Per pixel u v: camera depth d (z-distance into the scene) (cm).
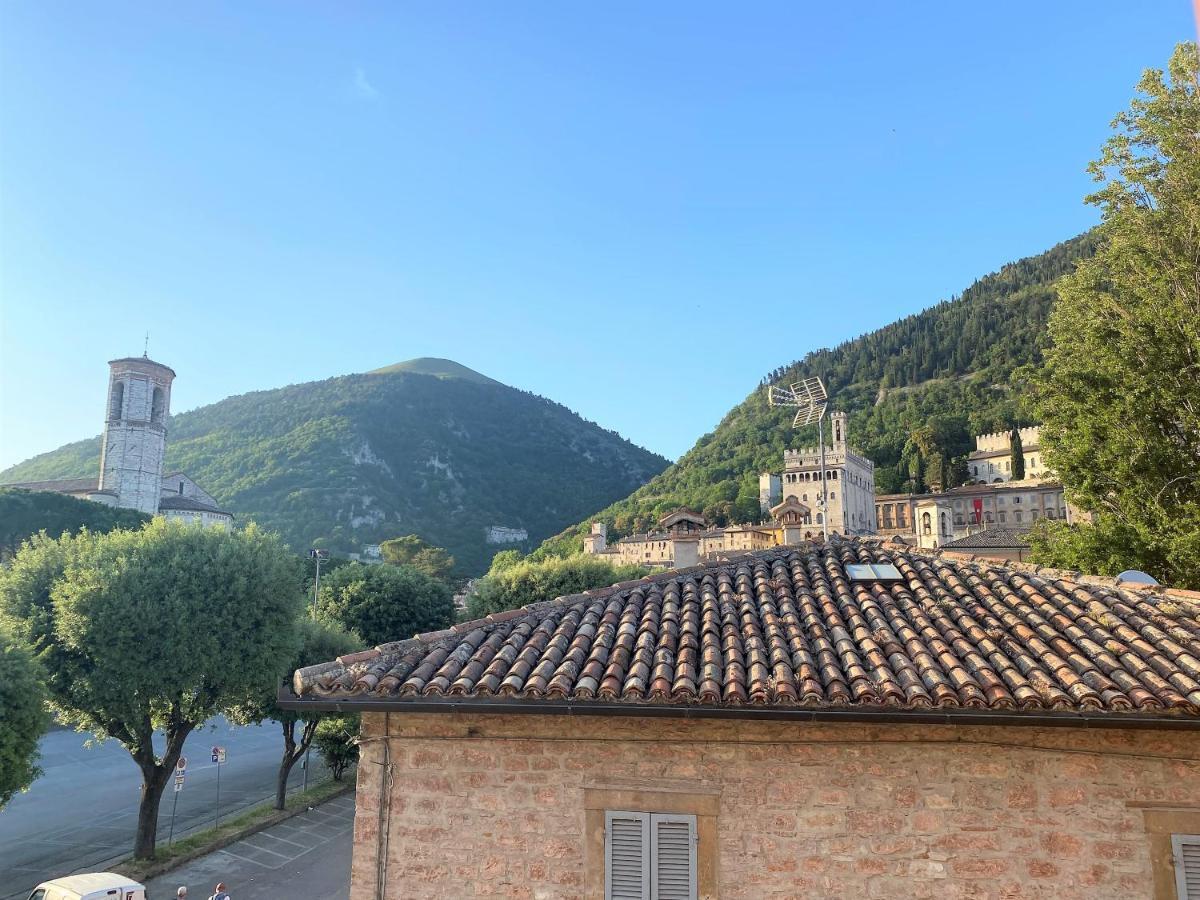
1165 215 1866
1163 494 1816
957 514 11512
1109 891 631
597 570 3506
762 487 12912
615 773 693
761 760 677
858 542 1088
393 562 11525
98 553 2206
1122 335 1914
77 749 4238
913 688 627
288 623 2483
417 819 708
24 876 2216
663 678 665
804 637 760
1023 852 642
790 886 654
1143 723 605
